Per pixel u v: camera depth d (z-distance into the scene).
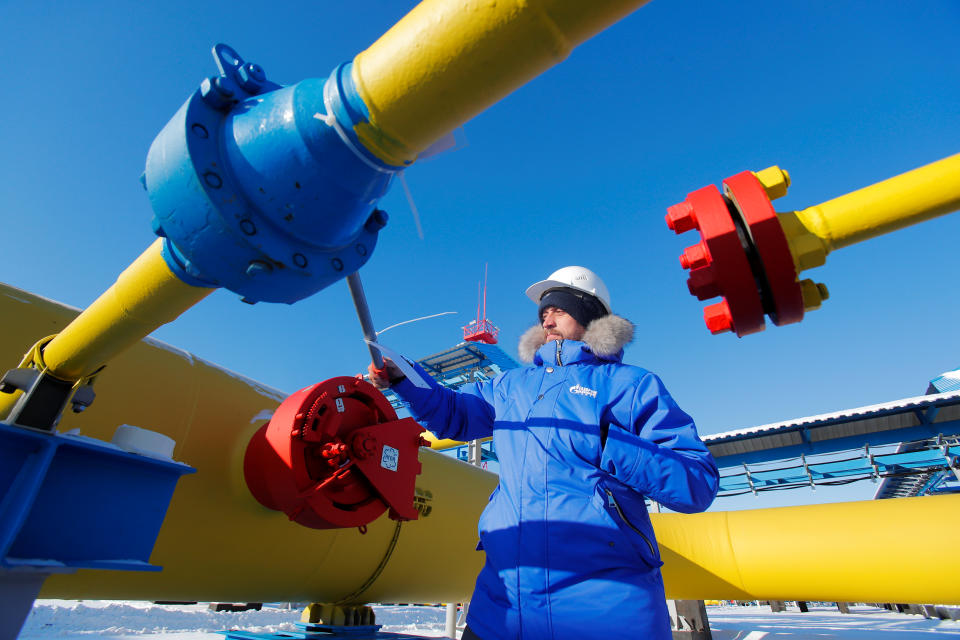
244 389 2.13
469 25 0.50
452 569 3.08
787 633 6.21
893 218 0.72
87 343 1.04
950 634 6.11
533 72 0.54
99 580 1.65
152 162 0.71
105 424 1.62
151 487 1.11
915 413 8.49
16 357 1.48
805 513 3.50
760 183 0.79
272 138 0.67
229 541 1.92
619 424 1.39
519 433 1.44
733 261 0.76
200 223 0.68
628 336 1.60
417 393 1.72
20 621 0.90
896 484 13.60
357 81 0.60
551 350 1.69
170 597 1.92
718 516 3.81
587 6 0.47
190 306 0.96
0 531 0.86
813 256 0.75
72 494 0.98
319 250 0.74
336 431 1.67
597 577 1.15
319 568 2.32
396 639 2.48
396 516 1.79
